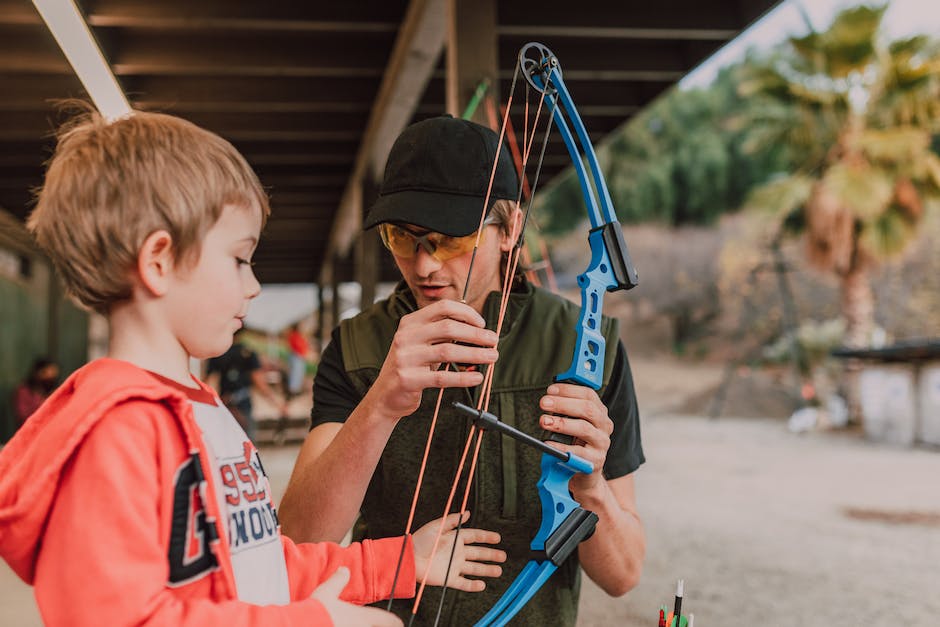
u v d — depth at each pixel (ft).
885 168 46.03
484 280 3.97
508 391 4.03
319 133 20.36
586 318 3.54
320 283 46.21
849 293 49.93
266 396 22.27
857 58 45.29
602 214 3.76
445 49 16.31
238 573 2.76
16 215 28.48
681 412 60.95
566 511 3.44
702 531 17.06
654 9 14.85
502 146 3.86
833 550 15.26
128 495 2.35
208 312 2.78
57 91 16.97
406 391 3.28
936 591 12.40
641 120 90.53
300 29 15.79
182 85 17.62
